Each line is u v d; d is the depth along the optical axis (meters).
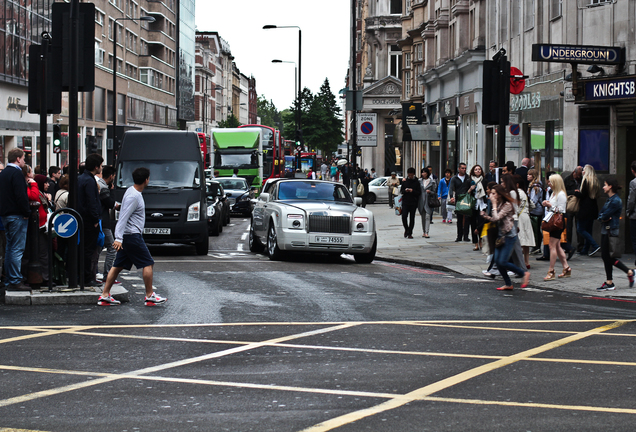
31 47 12.01
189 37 102.19
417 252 19.39
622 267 12.72
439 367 7.03
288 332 8.77
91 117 61.75
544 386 6.32
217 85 139.25
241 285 12.93
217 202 26.75
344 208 17.66
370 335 8.61
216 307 10.59
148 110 81.19
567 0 20.61
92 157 11.97
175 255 19.44
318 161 100.25
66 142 52.72
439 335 8.63
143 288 12.52
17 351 7.70
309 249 17.11
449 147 39.47
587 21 19.86
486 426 5.20
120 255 10.72
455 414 5.49
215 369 6.94
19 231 11.43
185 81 99.62
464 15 36.06
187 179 19.55
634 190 12.73
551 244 14.03
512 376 6.68
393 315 10.02
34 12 47.22
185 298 11.42
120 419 5.38
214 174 42.28
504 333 8.78
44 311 10.23
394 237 24.00
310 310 10.37
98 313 10.08
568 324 9.44
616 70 18.61
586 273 14.82
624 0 18.62
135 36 79.06
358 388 6.26
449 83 39.38
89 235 11.90
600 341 8.31
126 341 8.22
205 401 5.86
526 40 25.73
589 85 18.53
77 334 8.61
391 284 13.43
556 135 22.53
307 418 5.39
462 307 10.83
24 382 6.46
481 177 19.39
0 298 11.28
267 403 5.80
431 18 43.53
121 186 19.28
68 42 11.18
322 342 8.20
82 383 6.42
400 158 61.00
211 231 26.23
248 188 38.53
